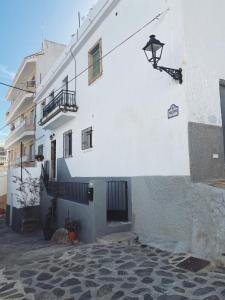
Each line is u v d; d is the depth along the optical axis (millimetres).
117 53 8023
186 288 3541
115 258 4875
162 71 6039
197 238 4785
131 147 7109
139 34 6992
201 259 4457
